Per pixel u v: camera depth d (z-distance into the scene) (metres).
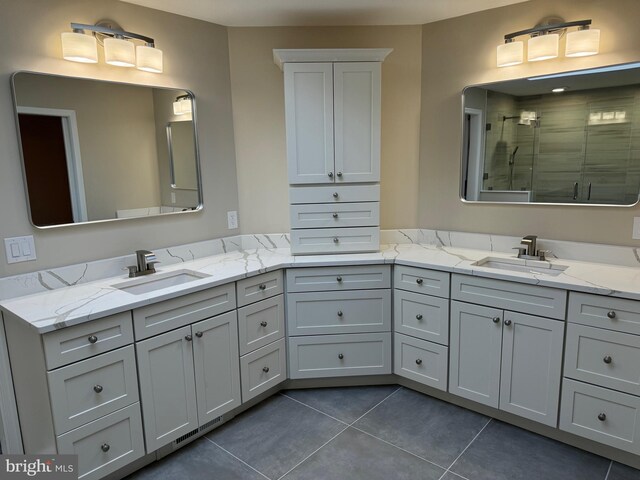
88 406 1.72
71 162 2.11
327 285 2.54
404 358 2.60
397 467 1.98
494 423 2.31
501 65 2.46
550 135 2.42
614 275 2.07
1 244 1.90
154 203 2.46
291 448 2.13
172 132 2.51
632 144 2.19
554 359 2.04
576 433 2.03
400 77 2.86
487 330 2.24
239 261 2.55
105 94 2.21
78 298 1.89
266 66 2.80
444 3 2.44
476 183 2.72
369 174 2.61
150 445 1.95
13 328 1.81
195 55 2.59
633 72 2.15
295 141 2.55
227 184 2.83
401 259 2.51
